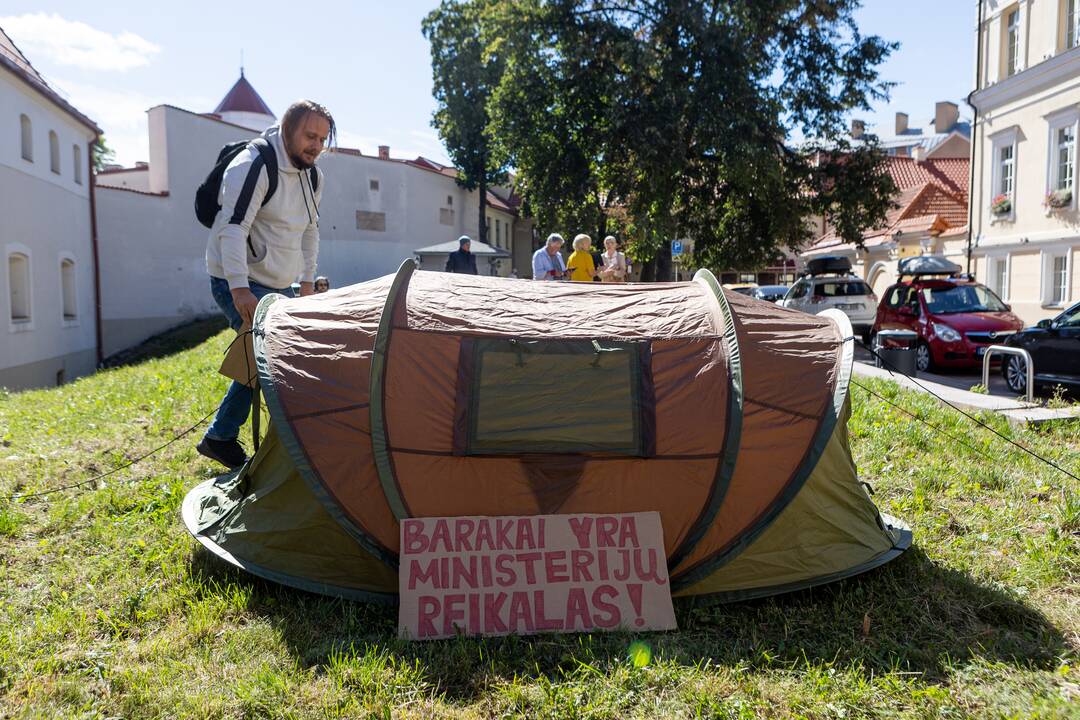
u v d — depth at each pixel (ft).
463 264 52.13
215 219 17.06
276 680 10.14
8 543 14.74
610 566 12.48
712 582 13.09
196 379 33.94
